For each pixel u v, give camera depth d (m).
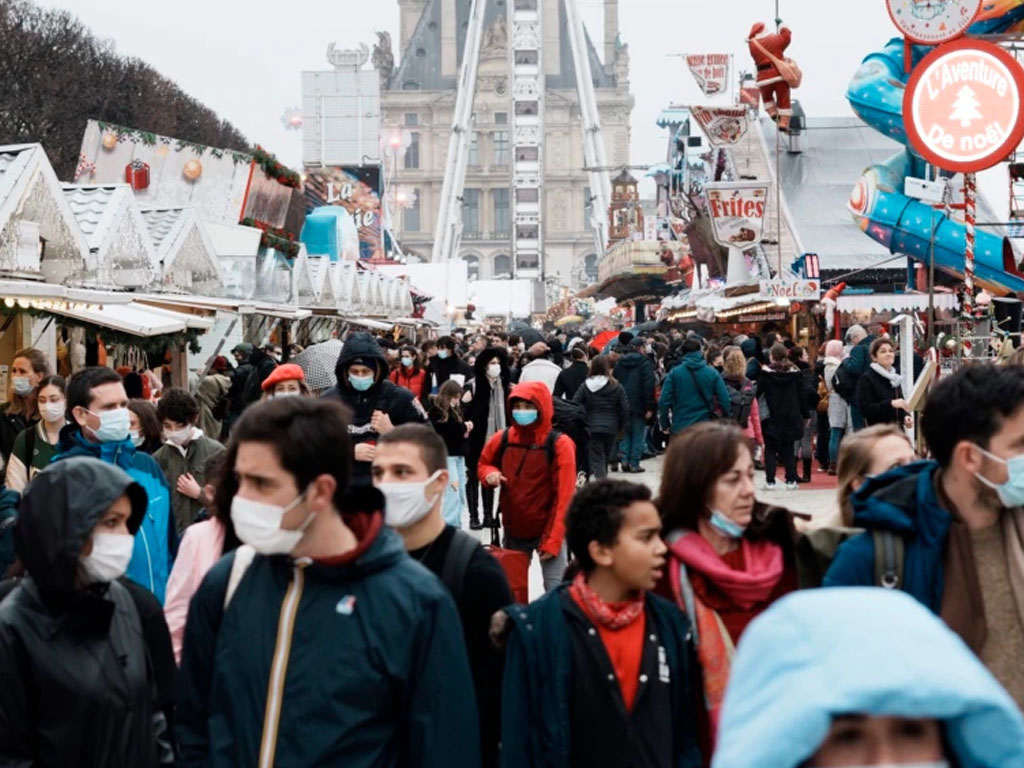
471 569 4.50
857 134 45.66
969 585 3.46
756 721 1.50
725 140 41.97
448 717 3.28
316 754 3.19
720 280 44.75
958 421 3.46
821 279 39.50
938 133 12.13
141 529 6.18
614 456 20.03
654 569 3.86
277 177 35.31
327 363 11.33
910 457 4.75
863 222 24.42
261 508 3.26
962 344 11.98
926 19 14.29
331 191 61.25
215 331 22.88
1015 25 16.80
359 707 3.24
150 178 32.97
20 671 3.64
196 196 33.06
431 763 3.26
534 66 191.12
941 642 1.48
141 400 7.85
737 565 4.20
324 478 3.29
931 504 3.53
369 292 41.31
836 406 17.42
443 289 67.31
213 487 5.28
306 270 32.84
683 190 50.62
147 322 15.45
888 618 1.50
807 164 44.03
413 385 18.33
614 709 3.78
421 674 3.30
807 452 17.58
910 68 14.66
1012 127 11.93
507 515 8.48
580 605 3.90
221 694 3.34
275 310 27.03
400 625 3.30
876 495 3.61
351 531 3.46
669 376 15.75
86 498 3.62
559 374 16.08
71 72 49.41
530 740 3.83
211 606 3.50
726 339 27.64
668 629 3.94
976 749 1.48
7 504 5.88
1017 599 3.48
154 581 6.20
